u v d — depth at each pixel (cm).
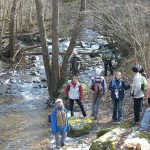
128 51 2300
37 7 1758
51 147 1204
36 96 1866
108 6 2058
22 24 3516
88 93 1719
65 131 1186
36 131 1365
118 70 2019
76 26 1855
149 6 1933
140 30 1811
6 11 2856
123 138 1050
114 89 1342
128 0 1975
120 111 1348
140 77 1234
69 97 1455
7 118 1525
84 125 1295
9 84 2089
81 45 3061
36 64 2577
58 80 1766
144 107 1368
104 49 2858
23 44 3209
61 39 3272
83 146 1177
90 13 2039
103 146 1043
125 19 1936
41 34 1761
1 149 1205
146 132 1086
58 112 1173
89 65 2447
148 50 1586
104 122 1375
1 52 2573
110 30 2181
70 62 2098
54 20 1750
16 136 1320
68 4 2833
